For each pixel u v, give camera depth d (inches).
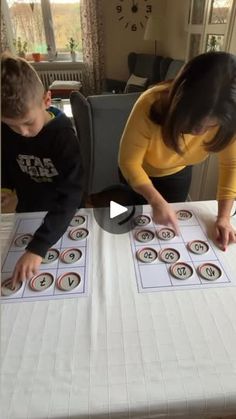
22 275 23.8
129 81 144.0
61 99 107.4
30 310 21.6
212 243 27.3
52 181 34.4
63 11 142.8
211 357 18.5
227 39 54.6
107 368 18.0
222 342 19.3
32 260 24.6
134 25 150.0
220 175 31.7
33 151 31.7
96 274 24.3
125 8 145.9
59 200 29.1
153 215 29.8
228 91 22.4
